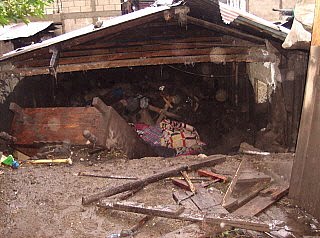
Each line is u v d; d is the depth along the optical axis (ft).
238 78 42.63
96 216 15.44
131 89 45.75
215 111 45.32
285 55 29.07
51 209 16.16
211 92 47.14
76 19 50.11
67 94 42.42
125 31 28.86
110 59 29.12
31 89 35.04
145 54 29.55
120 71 46.70
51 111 25.11
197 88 47.16
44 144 24.67
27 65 28.04
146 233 13.89
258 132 35.04
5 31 45.70
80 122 24.39
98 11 49.93
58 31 50.62
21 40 46.47
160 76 47.80
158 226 14.33
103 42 28.84
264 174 18.69
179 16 25.07
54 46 26.00
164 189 18.01
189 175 19.61
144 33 29.25
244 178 17.87
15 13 19.01
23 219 15.34
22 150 25.48
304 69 27.40
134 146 27.32
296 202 15.96
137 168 21.08
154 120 42.55
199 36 29.78
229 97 45.80
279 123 30.83
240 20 26.07
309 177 15.21
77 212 15.80
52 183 19.12
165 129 35.94
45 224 14.92
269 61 29.71
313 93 15.31
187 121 43.93
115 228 14.46
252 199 16.26
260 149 30.91
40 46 26.32
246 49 29.84
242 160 21.12
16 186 18.76
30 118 25.12
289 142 29.50
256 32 28.27
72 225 14.78
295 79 28.60
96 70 45.03
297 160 16.14
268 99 33.76
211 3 22.22
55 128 24.64
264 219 14.57
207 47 29.99
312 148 15.12
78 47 28.55
